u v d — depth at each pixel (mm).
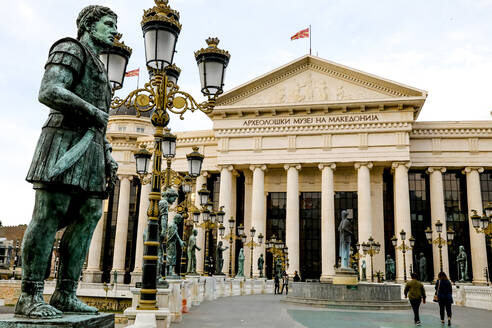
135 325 6789
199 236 56219
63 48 4074
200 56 9828
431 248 55438
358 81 56219
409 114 53875
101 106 4410
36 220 3883
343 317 19188
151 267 9039
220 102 59688
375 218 56312
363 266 44812
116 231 63469
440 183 54688
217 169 60375
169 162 16172
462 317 20984
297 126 56719
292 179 55406
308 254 57969
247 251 57594
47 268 4156
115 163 4531
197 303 23125
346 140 55156
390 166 56219
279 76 58719
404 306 24953
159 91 9508
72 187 3973
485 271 47469
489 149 54469
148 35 8930
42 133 4043
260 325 15242
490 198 55844
